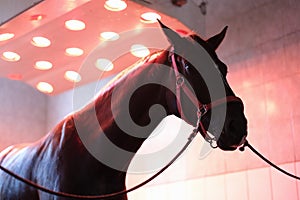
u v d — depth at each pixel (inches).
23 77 145.3
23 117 177.2
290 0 124.4
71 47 129.1
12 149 86.9
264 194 119.6
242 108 74.0
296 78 119.5
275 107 122.3
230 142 72.0
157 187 142.9
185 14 124.1
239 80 131.5
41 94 184.7
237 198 124.6
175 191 138.3
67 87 146.6
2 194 80.0
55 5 107.1
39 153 77.5
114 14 113.2
